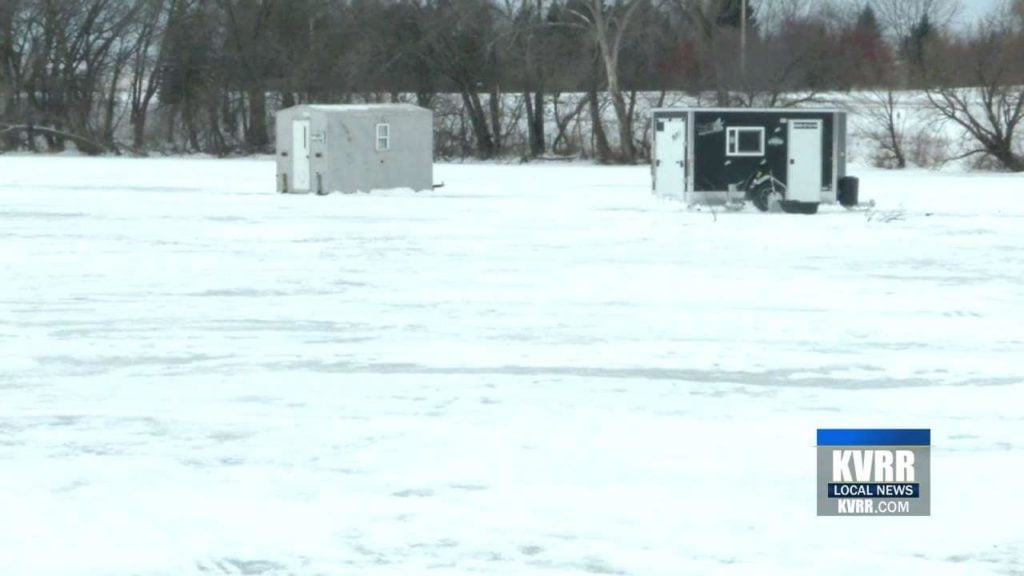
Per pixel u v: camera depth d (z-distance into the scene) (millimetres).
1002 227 58406
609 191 86812
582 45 152125
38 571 14391
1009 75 121750
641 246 49812
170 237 52469
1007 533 15633
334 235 53844
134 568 14508
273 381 24469
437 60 154875
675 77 150500
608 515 16312
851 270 42375
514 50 153125
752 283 39031
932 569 14398
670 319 32125
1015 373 25469
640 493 17219
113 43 168125
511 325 31156
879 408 22266
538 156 153375
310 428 20750
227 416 21594
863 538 15453
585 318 32281
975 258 45906
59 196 78000
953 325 31375
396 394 23281
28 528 15836
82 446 19688
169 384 24250
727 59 147500
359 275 40656
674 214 66312
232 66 161375
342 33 158500
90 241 50656
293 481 17797
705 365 26141
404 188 85188
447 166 143000
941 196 82062
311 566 14555
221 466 18562
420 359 26734
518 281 39344
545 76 152875
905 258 45906
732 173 71188
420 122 85562
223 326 30984
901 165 126812
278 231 55500
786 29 150000
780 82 144625
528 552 14977
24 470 18375
